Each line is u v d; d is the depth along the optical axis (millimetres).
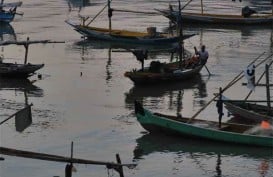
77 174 76438
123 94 115125
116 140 88750
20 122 56906
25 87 119625
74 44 170750
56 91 116875
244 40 178625
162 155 83375
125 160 81500
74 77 129250
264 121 90500
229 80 126500
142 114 89750
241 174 77312
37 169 77625
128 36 171625
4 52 156750
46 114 101312
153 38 169625
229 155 83250
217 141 86625
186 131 87500
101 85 122375
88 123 96500
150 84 121125
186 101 110312
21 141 87438
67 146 86125
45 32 189125
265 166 79688
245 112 94188
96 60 148375
